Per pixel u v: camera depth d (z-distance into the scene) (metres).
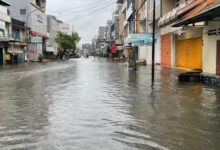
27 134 7.13
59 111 9.65
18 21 63.00
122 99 11.89
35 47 73.62
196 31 25.16
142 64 39.16
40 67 38.97
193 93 13.35
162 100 11.60
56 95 13.09
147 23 43.19
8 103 11.23
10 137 6.92
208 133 7.13
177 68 29.52
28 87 16.20
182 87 15.50
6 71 30.64
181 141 6.56
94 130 7.43
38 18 81.44
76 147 6.19
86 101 11.47
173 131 7.32
